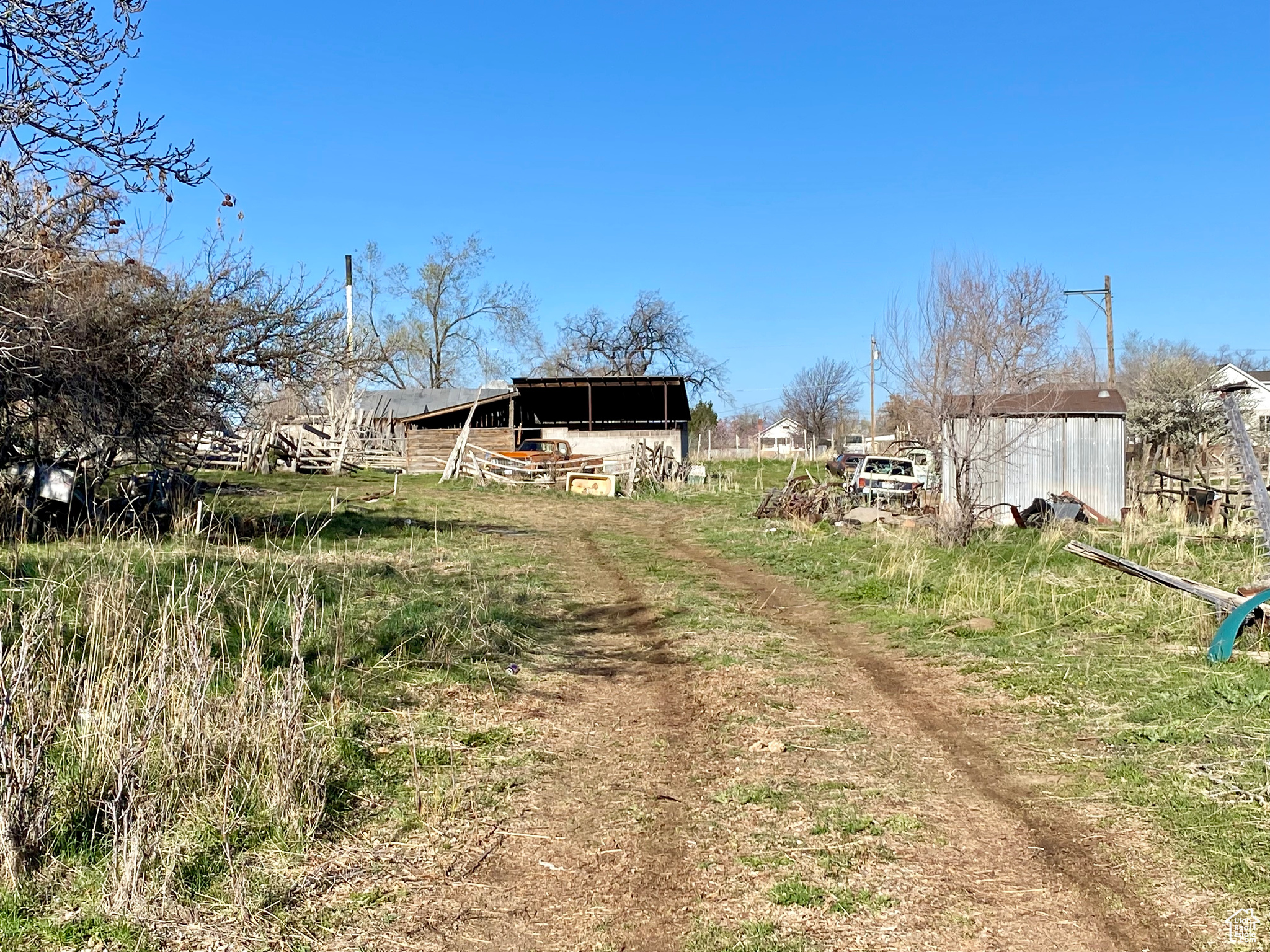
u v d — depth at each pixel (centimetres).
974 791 557
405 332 6153
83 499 1238
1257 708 661
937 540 1584
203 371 1387
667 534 2019
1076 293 3312
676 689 791
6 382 1127
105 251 1149
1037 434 1973
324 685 684
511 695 750
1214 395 3516
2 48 663
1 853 420
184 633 589
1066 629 965
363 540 1550
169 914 403
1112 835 484
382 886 441
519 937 399
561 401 3984
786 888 433
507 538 1798
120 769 452
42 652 589
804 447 7425
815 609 1160
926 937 390
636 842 490
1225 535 1530
